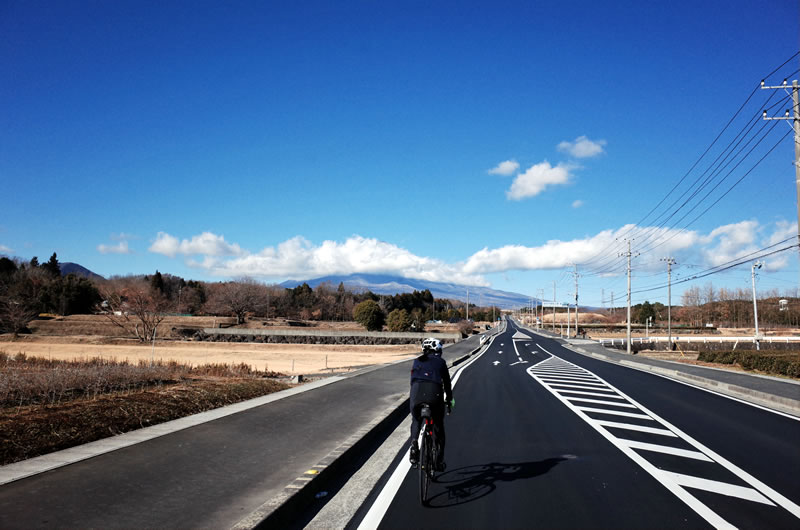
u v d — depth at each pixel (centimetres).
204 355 4716
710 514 559
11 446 720
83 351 4753
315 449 780
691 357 5319
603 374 2494
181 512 496
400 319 8131
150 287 9106
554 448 882
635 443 924
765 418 1227
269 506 512
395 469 751
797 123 1944
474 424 1116
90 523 461
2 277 8769
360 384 1688
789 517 550
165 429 888
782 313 11488
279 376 2423
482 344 5828
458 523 530
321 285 13975
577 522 534
